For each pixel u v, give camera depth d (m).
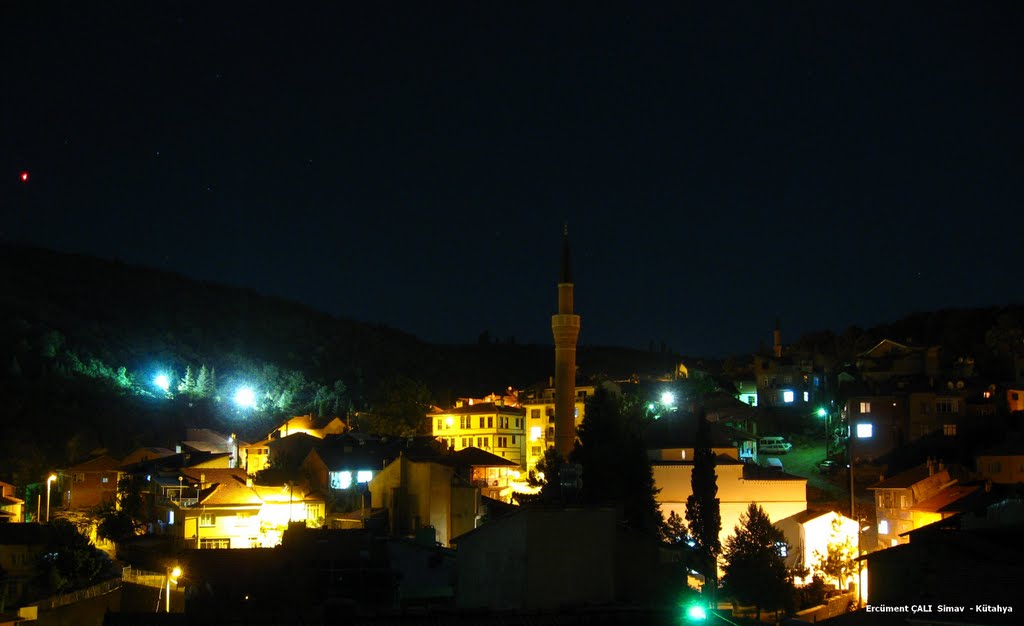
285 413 171.62
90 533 99.00
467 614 30.95
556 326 112.75
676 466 95.44
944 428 117.94
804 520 89.62
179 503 95.25
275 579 61.16
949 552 44.00
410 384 153.50
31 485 110.75
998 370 143.50
